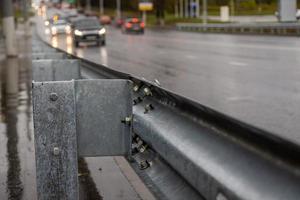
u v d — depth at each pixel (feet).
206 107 10.20
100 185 22.71
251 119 34.09
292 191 7.63
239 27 194.59
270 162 8.30
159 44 153.99
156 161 13.74
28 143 32.42
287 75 62.18
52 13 488.02
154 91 14.69
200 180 10.36
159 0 359.05
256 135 8.68
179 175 11.99
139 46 146.72
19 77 79.41
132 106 15.14
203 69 75.36
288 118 34.76
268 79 59.00
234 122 9.24
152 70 75.31
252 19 266.16
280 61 81.00
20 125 38.78
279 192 7.88
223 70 72.54
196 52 113.80
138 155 15.24
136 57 104.63
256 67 74.13
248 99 44.29
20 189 22.57
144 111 15.14
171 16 415.44
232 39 157.99
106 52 122.93
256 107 39.68
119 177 23.88
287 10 180.45
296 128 31.12
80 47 147.95
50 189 14.64
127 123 15.10
